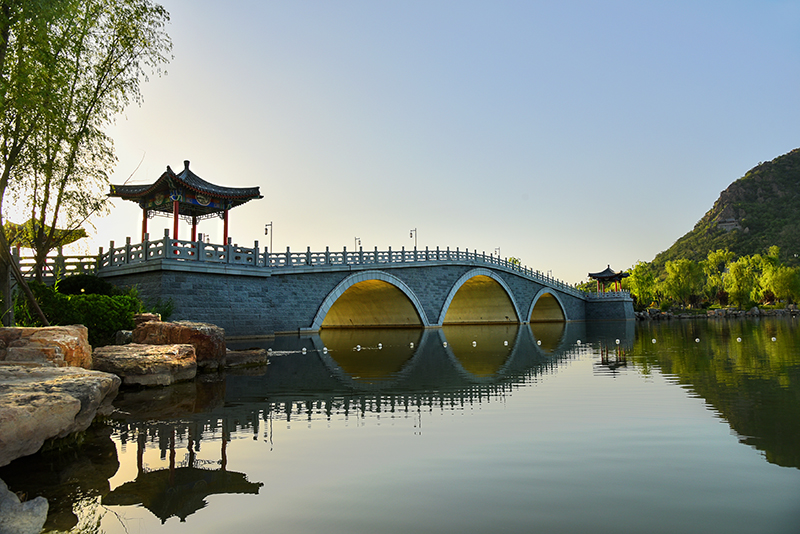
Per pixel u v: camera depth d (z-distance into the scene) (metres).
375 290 51.47
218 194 35.97
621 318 85.56
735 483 6.38
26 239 18.72
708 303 122.69
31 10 13.79
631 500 5.90
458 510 5.70
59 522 5.63
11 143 15.69
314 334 39.94
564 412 10.59
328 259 41.94
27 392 7.93
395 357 23.08
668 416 10.04
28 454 7.41
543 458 7.51
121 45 18.02
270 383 15.40
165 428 9.77
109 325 21.67
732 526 5.20
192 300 32.00
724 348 24.77
